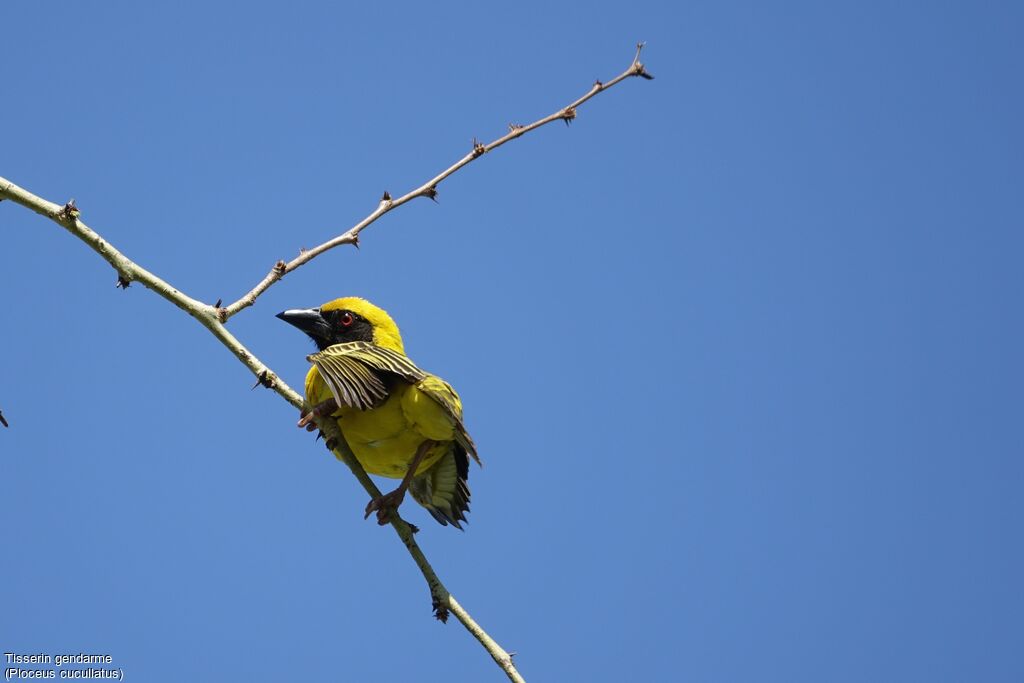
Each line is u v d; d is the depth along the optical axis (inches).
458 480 496.4
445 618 390.0
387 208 439.8
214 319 384.8
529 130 471.5
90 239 363.6
